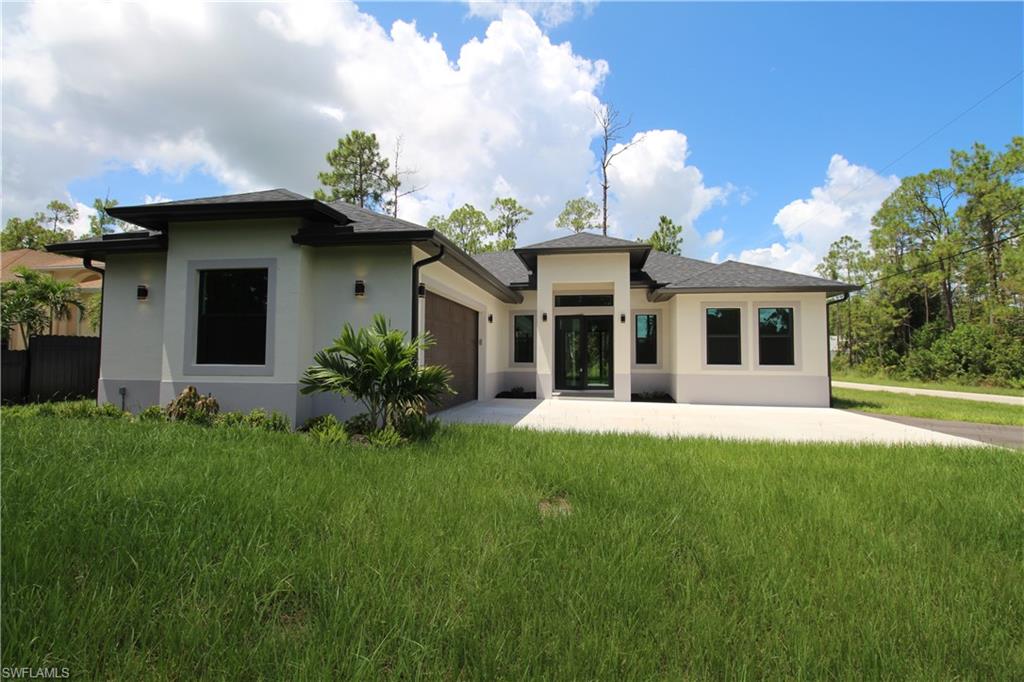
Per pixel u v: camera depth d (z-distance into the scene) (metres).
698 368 13.79
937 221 32.59
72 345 11.43
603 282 14.00
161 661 1.85
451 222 37.41
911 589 2.56
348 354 6.62
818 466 5.31
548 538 3.11
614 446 6.21
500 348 16.03
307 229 8.03
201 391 8.09
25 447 4.71
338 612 2.12
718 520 3.50
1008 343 25.05
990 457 6.02
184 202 8.34
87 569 2.46
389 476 4.34
